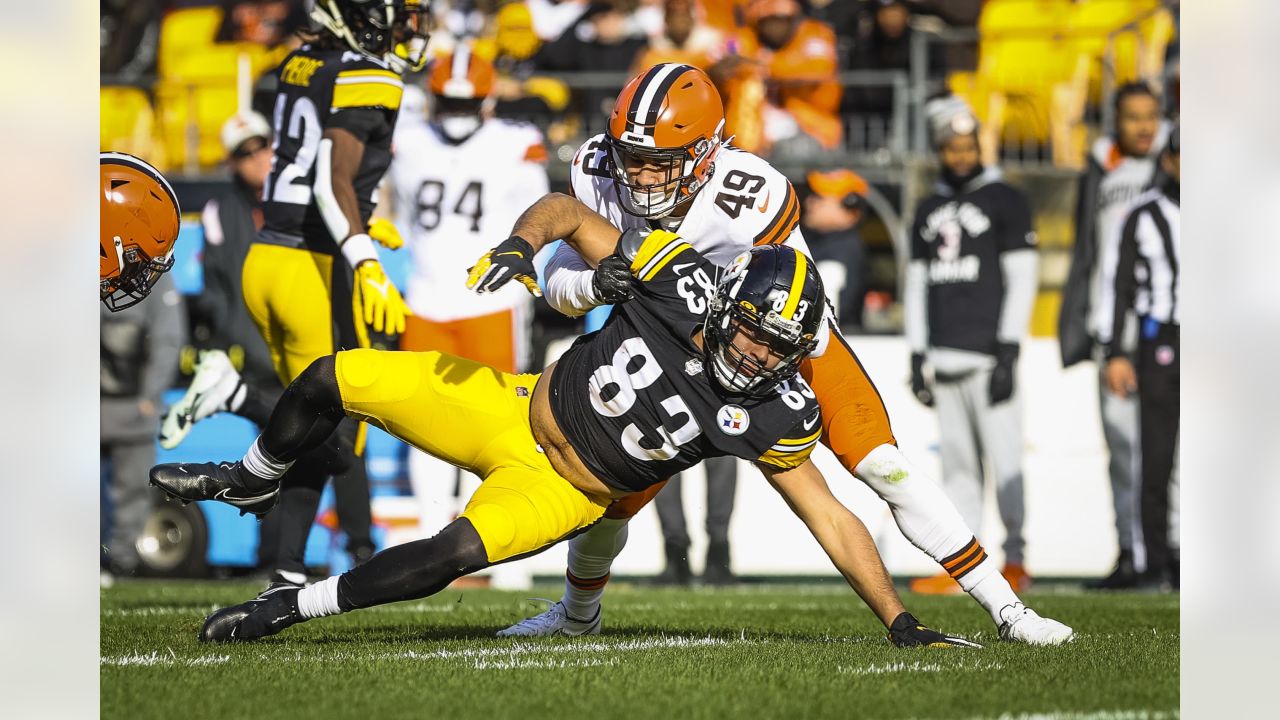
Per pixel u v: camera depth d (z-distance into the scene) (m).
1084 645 13.88
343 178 16.47
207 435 27.44
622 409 12.21
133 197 14.77
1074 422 28.28
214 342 27.67
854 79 33.81
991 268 26.39
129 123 36.03
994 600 14.51
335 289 17.52
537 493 12.40
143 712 9.60
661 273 12.18
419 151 25.19
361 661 12.04
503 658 12.48
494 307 25.14
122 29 38.84
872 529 27.55
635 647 13.72
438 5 38.00
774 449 12.48
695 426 12.28
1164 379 25.94
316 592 12.95
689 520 28.69
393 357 13.02
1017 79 34.41
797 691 10.57
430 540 12.34
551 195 12.53
